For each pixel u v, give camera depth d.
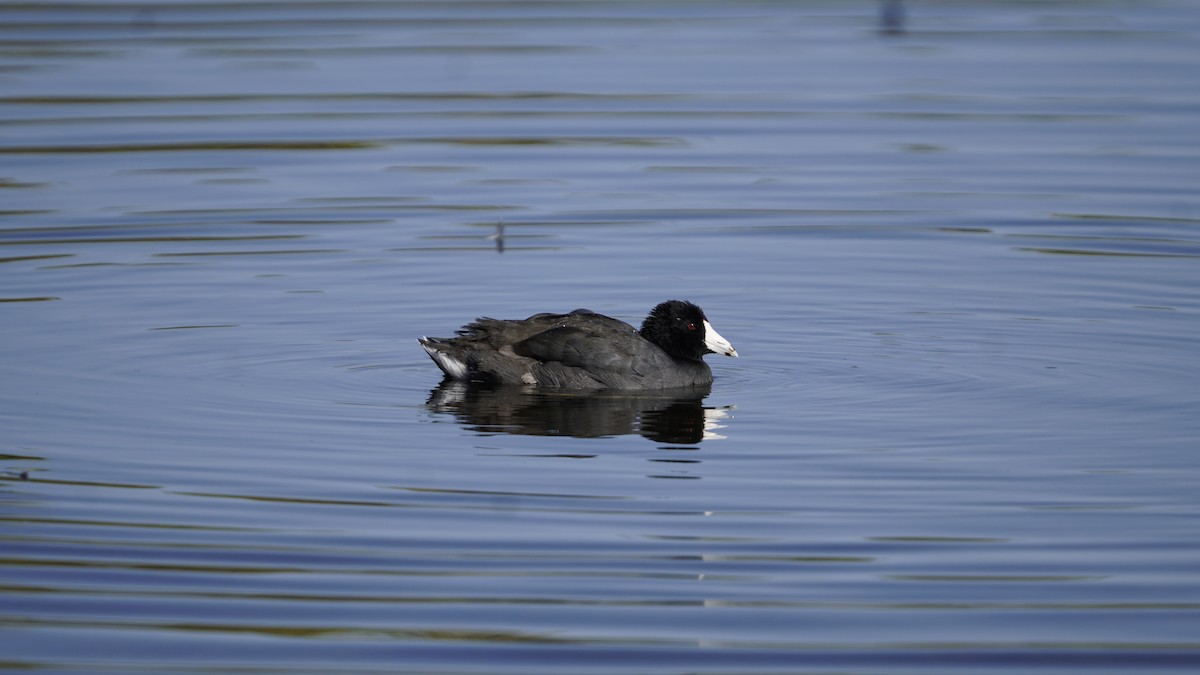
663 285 20.39
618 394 16.53
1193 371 16.75
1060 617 11.10
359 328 18.61
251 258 21.41
